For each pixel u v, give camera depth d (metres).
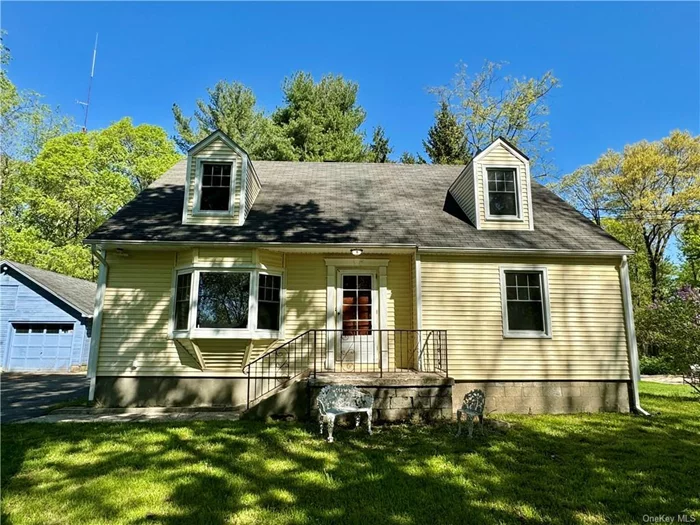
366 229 8.84
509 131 23.12
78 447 5.26
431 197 10.87
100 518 3.30
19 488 3.90
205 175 9.21
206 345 8.04
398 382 7.16
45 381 14.25
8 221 23.59
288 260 8.90
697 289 10.14
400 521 3.29
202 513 3.39
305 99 24.11
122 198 25.03
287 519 3.30
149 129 26.58
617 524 3.27
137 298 8.44
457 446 5.50
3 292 18.80
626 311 8.62
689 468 4.63
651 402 9.26
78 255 23.72
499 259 8.71
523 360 8.36
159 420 7.02
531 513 3.45
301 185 11.18
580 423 7.05
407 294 8.98
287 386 7.35
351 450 5.27
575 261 8.83
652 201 22.95
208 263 8.12
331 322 8.70
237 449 5.23
